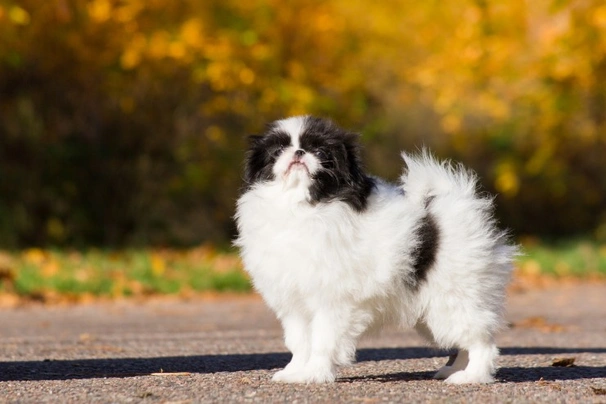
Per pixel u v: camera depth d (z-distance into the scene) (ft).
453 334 19.17
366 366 22.36
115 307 38.86
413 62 65.87
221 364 22.43
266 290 19.02
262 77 58.44
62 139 59.16
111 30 55.83
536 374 20.89
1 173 57.88
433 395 17.35
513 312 38.06
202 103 60.64
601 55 58.70
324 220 18.25
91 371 21.06
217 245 61.62
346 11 63.87
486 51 58.90
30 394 17.49
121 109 59.36
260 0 58.90
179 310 38.06
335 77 61.26
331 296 18.44
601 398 17.13
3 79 57.21
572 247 65.00
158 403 16.44
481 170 68.23
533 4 60.34
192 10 58.49
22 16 49.80
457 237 18.88
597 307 40.16
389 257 18.38
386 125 64.54
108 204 61.16
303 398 16.90
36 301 39.65
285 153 18.69
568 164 69.77
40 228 59.52
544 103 61.00
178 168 61.26
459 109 61.41
